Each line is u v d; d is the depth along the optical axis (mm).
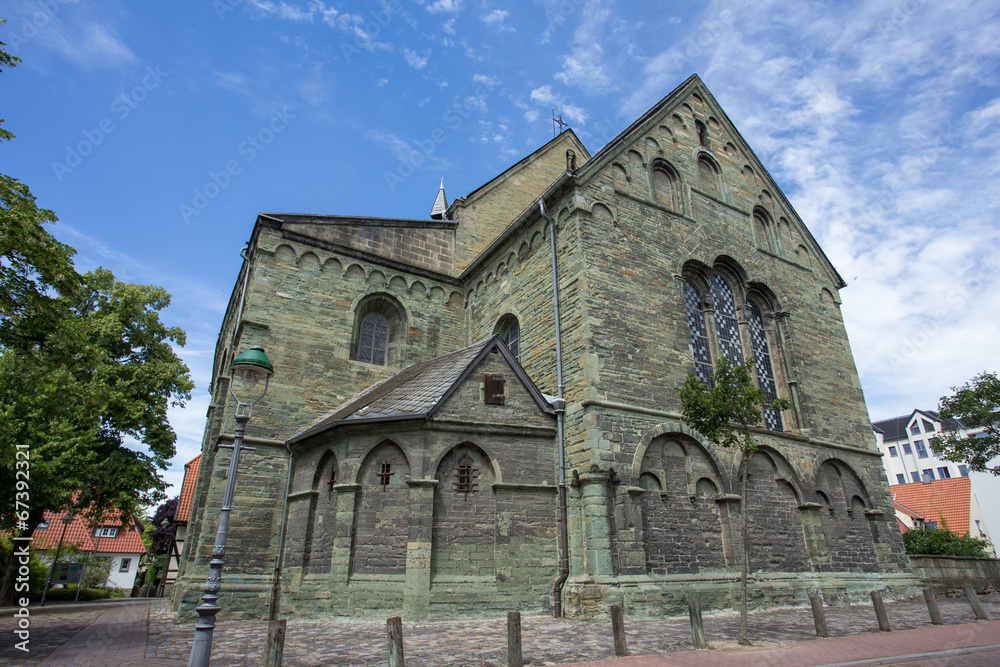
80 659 9164
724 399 11773
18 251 10414
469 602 13625
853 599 17703
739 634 11117
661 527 15125
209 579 7848
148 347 28188
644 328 17375
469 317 23359
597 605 13406
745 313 20844
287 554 16188
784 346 21344
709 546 15766
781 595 16219
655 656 8898
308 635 11539
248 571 16250
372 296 22188
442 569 13844
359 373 20656
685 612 14258
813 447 19641
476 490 14805
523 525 14797
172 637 11891
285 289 20156
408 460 14617
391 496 14617
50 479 20703
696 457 16625
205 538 16203
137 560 53031
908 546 28859
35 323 11023
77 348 11688
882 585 18781
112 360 26406
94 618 17297
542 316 18375
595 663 8352
